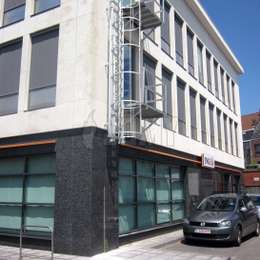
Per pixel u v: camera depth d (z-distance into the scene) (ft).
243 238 45.14
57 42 40.73
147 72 48.52
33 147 39.09
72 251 34.06
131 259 32.17
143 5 41.88
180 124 58.49
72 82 37.76
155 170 49.26
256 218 47.65
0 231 40.57
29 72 42.32
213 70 79.25
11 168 41.29
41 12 42.32
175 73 57.52
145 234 44.32
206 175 68.18
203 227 38.83
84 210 34.30
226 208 42.29
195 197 61.11
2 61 45.37
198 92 67.46
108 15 40.14
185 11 65.31
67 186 35.68
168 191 53.01
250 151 201.87
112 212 37.04
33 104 41.14
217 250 37.11
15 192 40.47
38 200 38.47
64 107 37.76
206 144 69.05
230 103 92.07
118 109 38.06
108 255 33.91
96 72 37.35
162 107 51.88
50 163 38.29
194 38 68.74
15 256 33.19
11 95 43.24
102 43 38.75
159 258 32.50
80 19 38.73
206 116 71.15
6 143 41.42
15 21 44.96
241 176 94.48
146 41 48.55
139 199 44.50
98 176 35.58
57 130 37.65
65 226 34.96
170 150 52.47
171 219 52.80
